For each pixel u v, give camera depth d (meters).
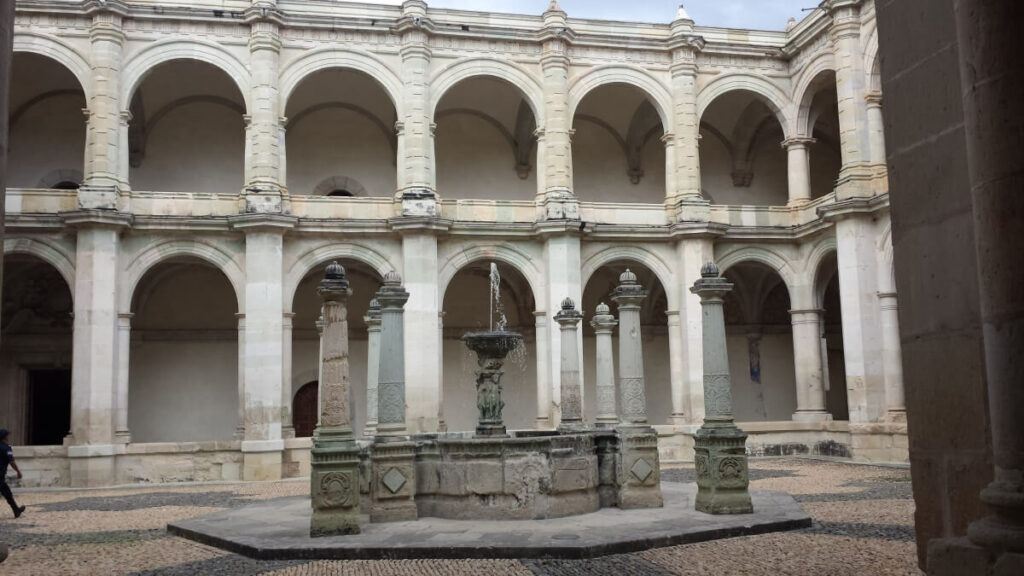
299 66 34.31
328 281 15.54
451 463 16.75
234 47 33.78
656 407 43.53
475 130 41.94
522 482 16.38
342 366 15.45
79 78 32.16
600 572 11.93
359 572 12.27
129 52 32.94
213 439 38.25
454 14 36.09
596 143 43.28
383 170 40.62
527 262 35.44
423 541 13.92
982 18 5.29
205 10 33.41
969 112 5.41
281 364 32.09
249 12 33.44
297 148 39.97
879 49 7.10
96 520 19.56
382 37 35.09
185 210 32.78
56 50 32.16
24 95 37.00
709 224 35.69
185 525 16.83
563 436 17.20
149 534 16.92
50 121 37.53
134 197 32.53
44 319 37.25
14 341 36.78
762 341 44.56
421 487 17.06
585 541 13.54
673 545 13.92
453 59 35.72
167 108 38.59
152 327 38.41
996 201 5.19
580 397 23.11
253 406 31.45
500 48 36.19
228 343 39.22
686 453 34.88
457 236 34.69
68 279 31.16
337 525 14.83
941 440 6.40
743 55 38.31
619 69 37.25
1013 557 4.93
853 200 32.91
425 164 34.53
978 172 5.33
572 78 36.75
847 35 34.41
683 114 37.16
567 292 34.59
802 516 15.83
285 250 33.12
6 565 13.62
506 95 40.31
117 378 31.20
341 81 38.28
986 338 5.32
